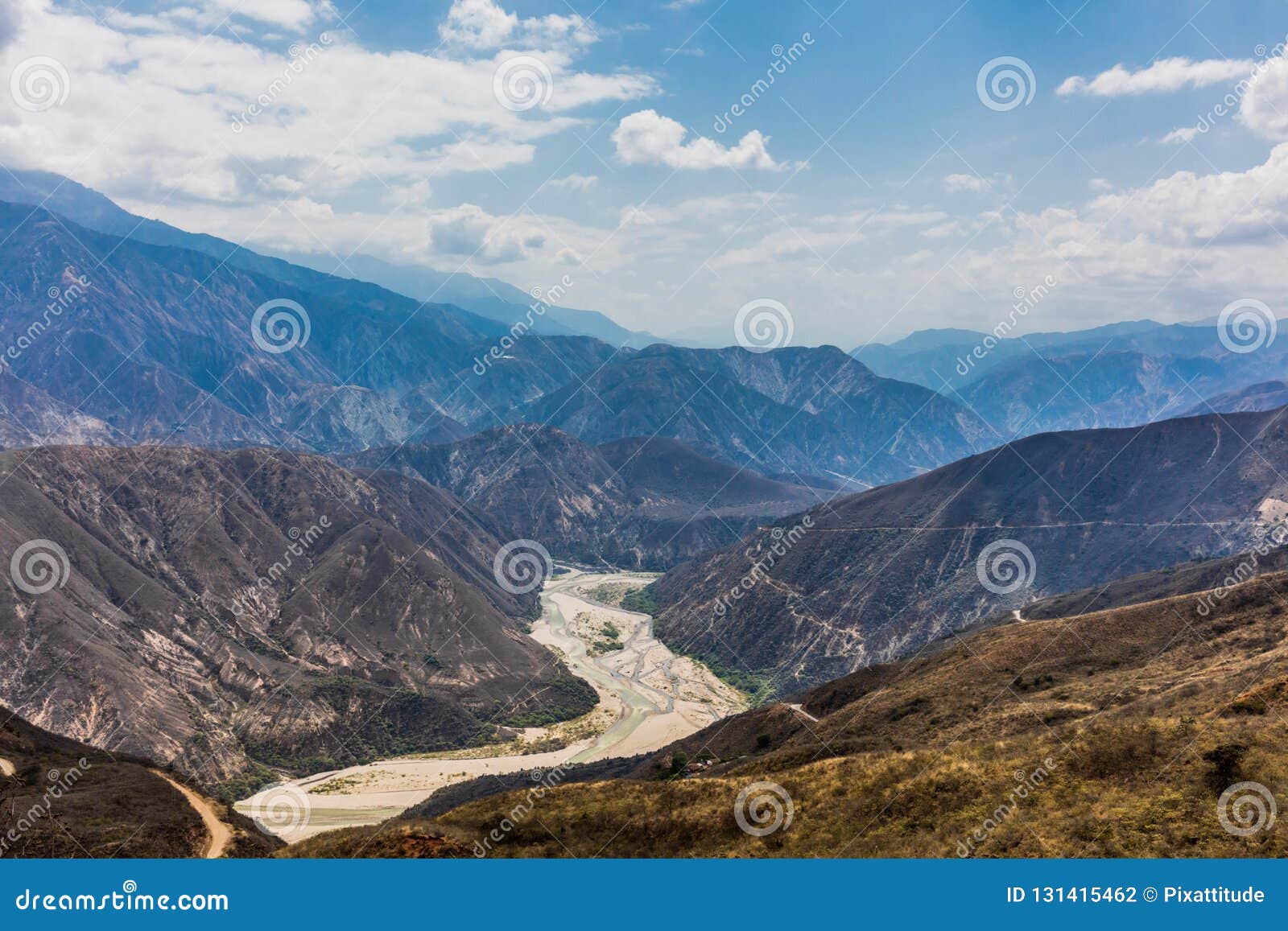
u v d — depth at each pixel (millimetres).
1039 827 40531
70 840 60562
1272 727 43625
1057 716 58531
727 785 51125
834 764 52031
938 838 41562
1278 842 35844
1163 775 42219
